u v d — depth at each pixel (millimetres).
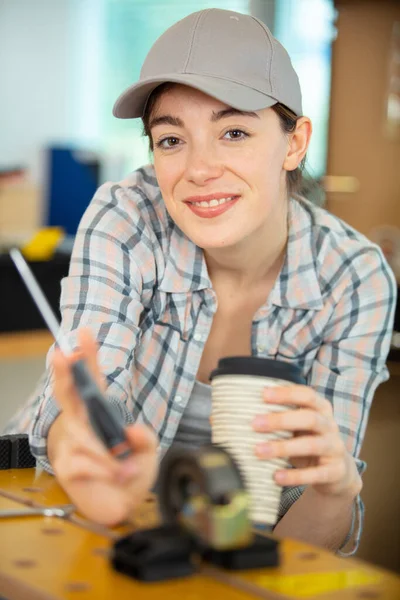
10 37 7574
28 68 7703
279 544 1130
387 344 1896
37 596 1010
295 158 1812
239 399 1270
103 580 1051
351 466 1425
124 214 1839
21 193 5199
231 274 1876
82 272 1768
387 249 5391
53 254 4324
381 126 5383
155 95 1681
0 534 1215
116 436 1152
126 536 1097
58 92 7910
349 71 5391
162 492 1118
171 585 1044
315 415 1290
